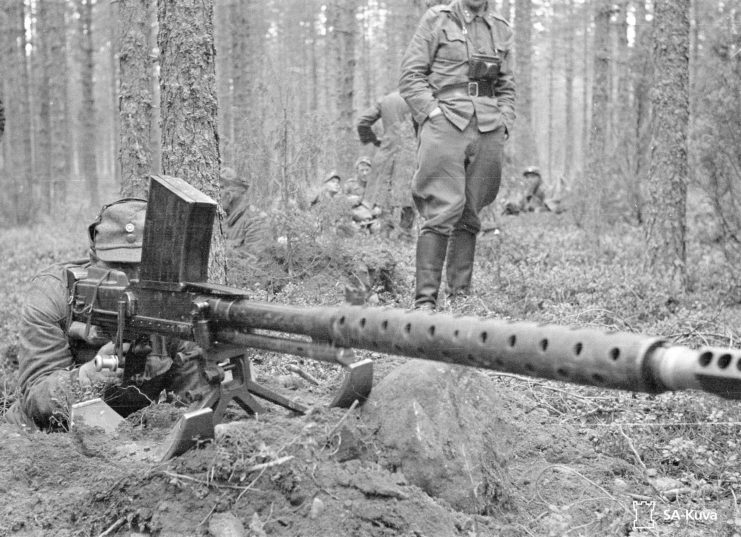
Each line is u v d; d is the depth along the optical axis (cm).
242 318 327
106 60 5147
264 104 880
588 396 525
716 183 929
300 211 827
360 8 4650
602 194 1477
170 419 404
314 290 740
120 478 333
